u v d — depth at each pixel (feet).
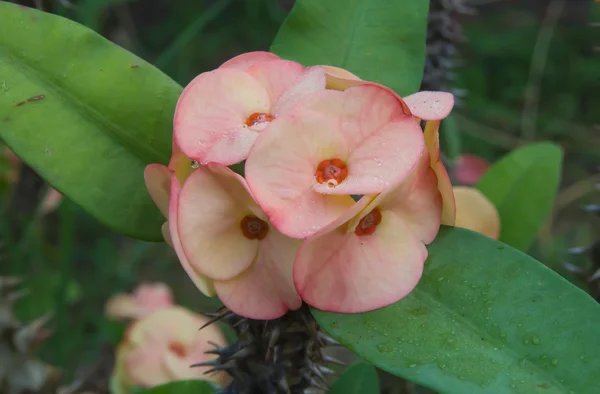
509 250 0.75
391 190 0.71
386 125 0.72
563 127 2.34
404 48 0.83
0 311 1.03
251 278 0.74
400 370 0.70
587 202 2.19
